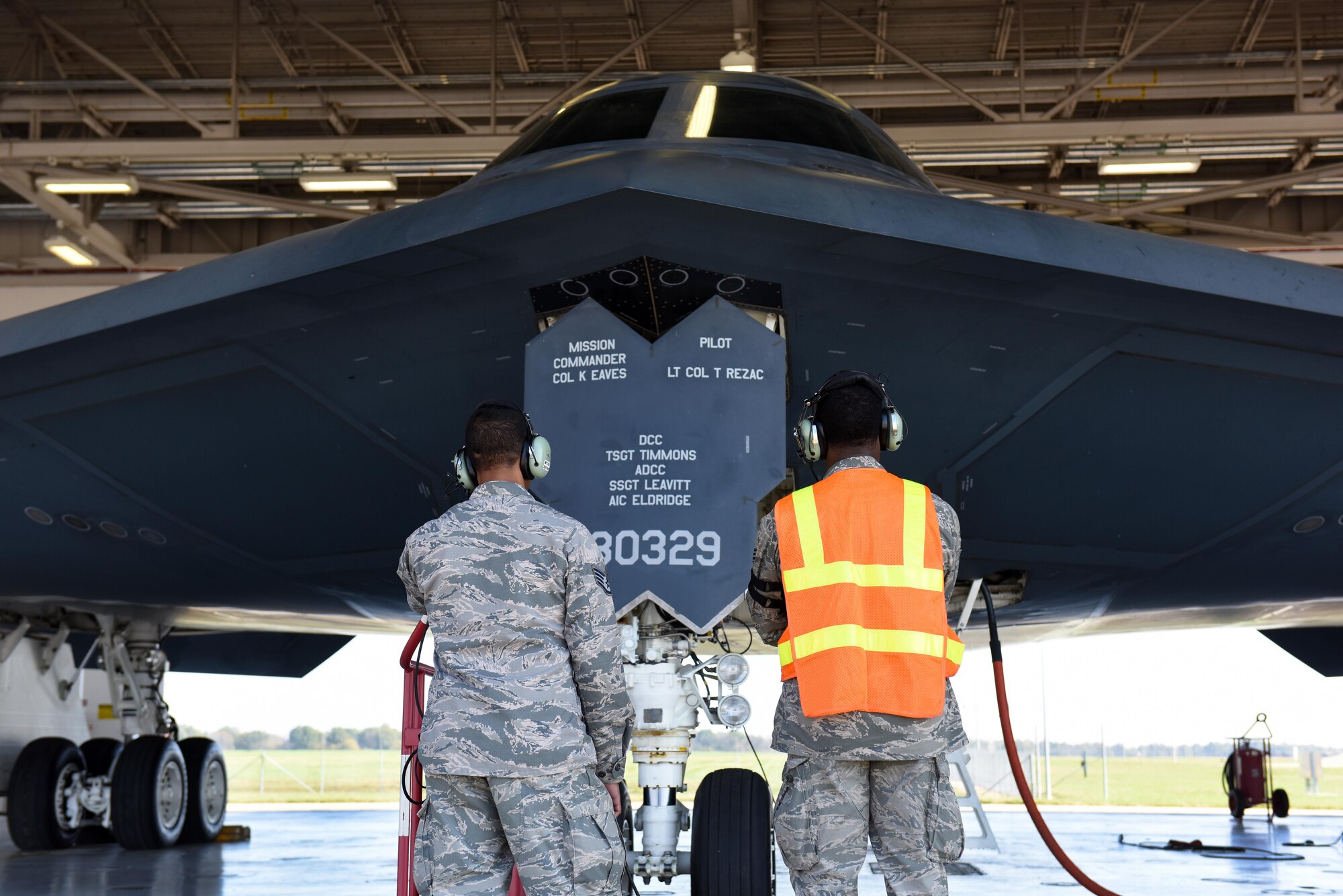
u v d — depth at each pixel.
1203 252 5.25
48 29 17.58
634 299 5.05
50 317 5.90
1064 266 4.84
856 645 3.56
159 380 5.86
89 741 11.45
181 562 7.82
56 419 6.23
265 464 6.27
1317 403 5.63
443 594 3.53
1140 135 16.39
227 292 5.25
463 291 5.09
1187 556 6.94
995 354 5.31
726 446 4.88
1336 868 9.41
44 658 12.27
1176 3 16.80
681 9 16.33
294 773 34.53
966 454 5.75
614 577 4.80
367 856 10.05
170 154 17.20
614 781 3.72
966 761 8.00
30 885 7.93
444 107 18.77
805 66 18.75
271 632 14.39
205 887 7.86
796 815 3.68
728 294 5.02
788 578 3.69
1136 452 5.83
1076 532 6.45
